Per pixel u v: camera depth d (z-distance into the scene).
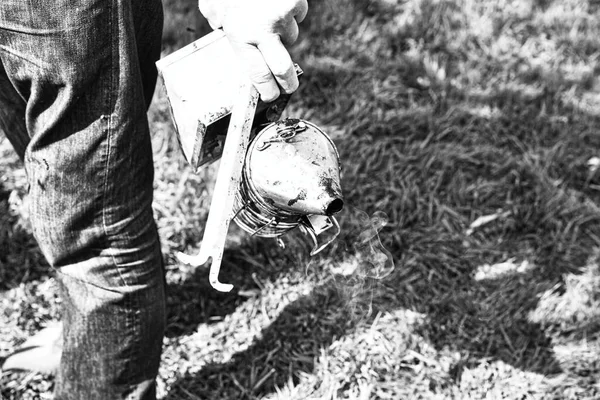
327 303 2.24
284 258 2.34
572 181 2.73
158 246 1.65
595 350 2.22
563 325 2.28
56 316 2.17
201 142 1.44
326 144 1.39
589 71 3.12
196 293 2.25
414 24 3.25
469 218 2.57
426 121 2.84
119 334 1.64
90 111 1.42
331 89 2.91
